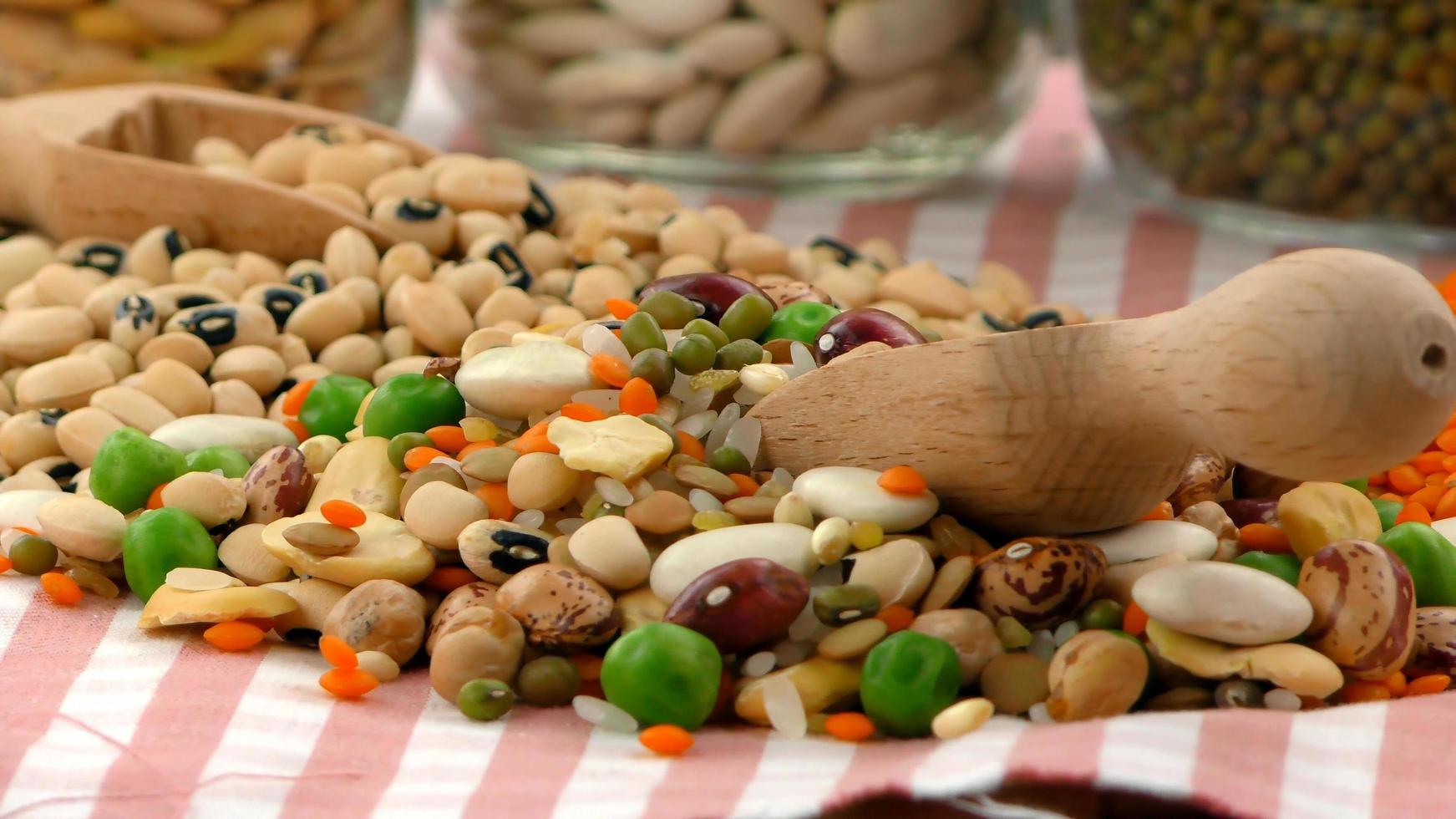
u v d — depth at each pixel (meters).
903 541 0.29
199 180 0.37
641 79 0.46
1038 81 0.51
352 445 0.31
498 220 0.37
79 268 0.36
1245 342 0.27
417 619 0.29
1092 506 0.29
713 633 0.28
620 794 0.26
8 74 0.44
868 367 0.29
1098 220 0.48
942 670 0.27
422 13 0.53
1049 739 0.26
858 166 0.48
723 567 0.28
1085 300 0.42
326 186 0.37
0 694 0.28
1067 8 0.52
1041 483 0.29
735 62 0.46
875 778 0.26
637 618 0.28
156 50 0.44
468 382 0.31
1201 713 0.27
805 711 0.28
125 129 0.39
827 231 0.46
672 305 0.31
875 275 0.37
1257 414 0.27
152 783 0.27
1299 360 0.27
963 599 0.29
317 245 0.37
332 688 0.28
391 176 0.37
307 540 0.29
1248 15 0.41
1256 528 0.30
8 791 0.27
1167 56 0.43
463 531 0.29
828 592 0.28
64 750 0.27
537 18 0.47
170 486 0.30
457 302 0.35
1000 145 0.57
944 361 0.29
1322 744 0.27
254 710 0.28
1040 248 0.46
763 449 0.30
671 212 0.38
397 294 0.35
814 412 0.30
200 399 0.34
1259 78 0.41
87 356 0.34
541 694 0.28
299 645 0.29
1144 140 0.46
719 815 0.26
